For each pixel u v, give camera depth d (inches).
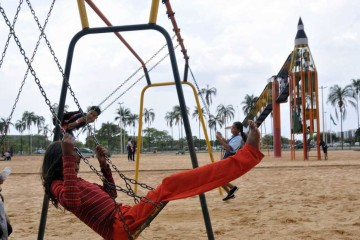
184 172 133.0
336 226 250.1
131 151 1440.7
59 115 203.2
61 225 279.1
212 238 193.6
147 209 130.2
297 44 1074.1
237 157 130.9
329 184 475.5
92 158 1726.1
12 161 1680.6
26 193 471.8
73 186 126.8
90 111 217.9
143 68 331.6
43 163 139.1
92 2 219.9
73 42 205.0
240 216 291.6
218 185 129.9
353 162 922.1
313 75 1075.9
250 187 476.1
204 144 4133.9
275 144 1346.0
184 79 332.8
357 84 3341.5
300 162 971.3
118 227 129.6
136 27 200.8
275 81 1286.9
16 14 158.1
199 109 341.1
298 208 316.8
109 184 141.5
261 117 1424.7
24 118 4074.8
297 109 1113.4
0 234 153.9
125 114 4259.4
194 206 339.6
